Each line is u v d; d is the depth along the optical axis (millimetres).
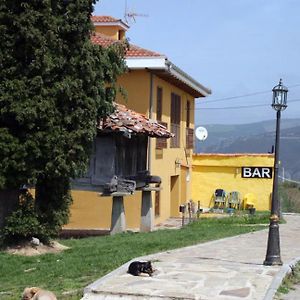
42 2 11742
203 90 29906
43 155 12109
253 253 12594
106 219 21328
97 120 13477
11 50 11820
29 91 11805
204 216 27938
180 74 24031
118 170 16344
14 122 12133
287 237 16516
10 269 11102
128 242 14367
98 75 12648
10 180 12203
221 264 10961
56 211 13344
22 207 12875
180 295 8422
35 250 12906
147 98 22062
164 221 25094
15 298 8797
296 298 8656
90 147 13062
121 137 16500
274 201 10992
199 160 31656
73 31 12109
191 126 31047
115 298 8492
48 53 11812
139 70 22016
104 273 10047
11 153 12000
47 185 13227
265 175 30812
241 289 8852
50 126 11961
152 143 22469
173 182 28078
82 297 8602
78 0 12062
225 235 16359
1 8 11750
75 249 13398
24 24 11680
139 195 21375
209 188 31531
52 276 10125
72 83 12016
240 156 31078
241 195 31062
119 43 13555
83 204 21469
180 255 12102
